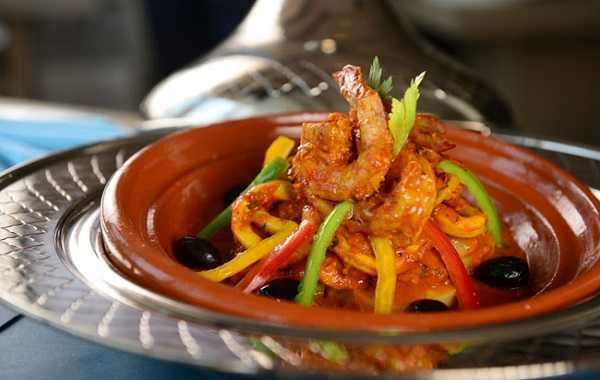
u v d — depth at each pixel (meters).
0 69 2.31
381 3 0.89
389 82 0.52
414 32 0.93
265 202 0.54
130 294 0.44
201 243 0.54
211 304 0.43
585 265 0.51
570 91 1.94
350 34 0.85
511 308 0.44
